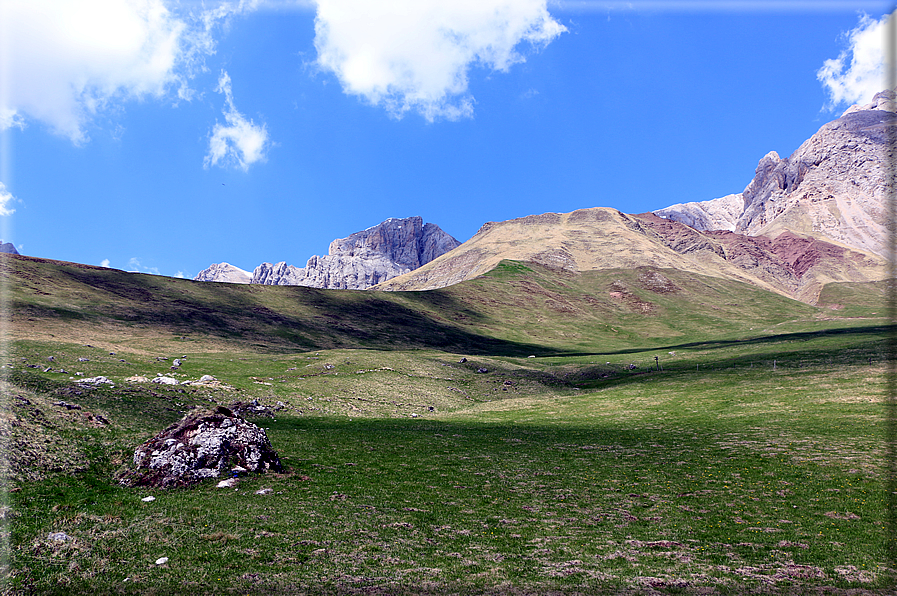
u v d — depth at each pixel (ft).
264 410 213.87
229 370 287.28
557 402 296.92
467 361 403.95
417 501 105.91
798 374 296.30
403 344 572.51
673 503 106.32
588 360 467.11
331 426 199.52
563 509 102.68
